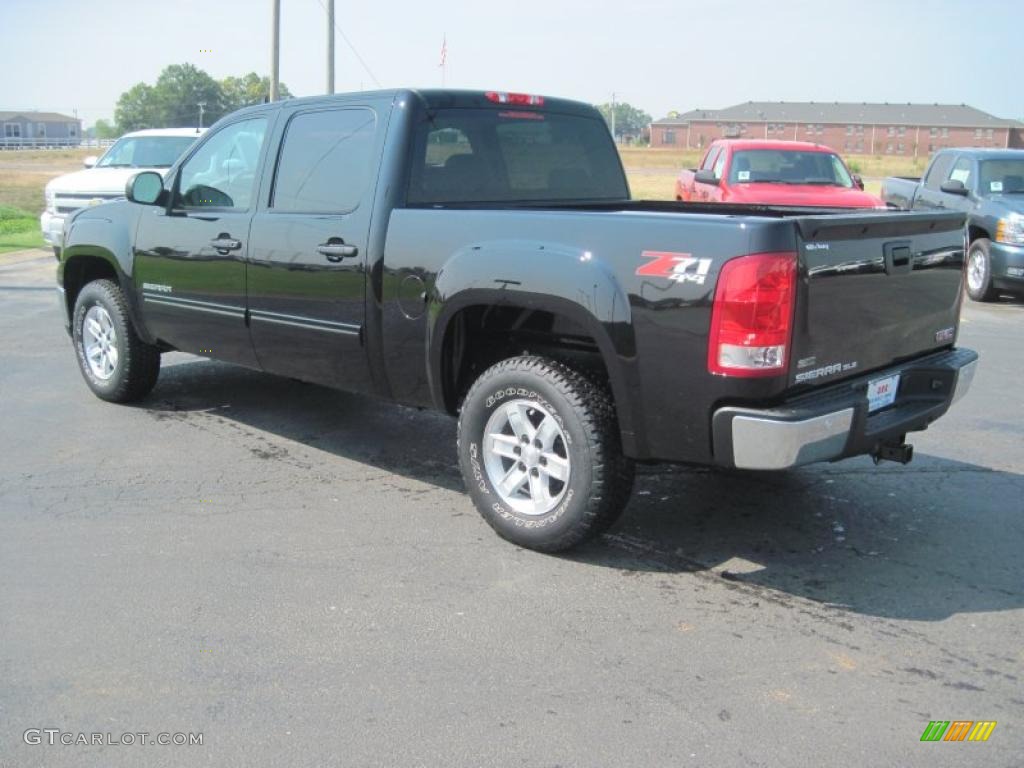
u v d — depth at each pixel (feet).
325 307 17.07
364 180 16.46
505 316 15.78
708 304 12.34
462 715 10.44
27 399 23.38
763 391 12.36
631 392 13.20
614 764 9.62
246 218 18.39
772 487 17.84
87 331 23.07
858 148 378.12
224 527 15.58
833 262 12.88
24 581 13.52
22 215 82.33
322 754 9.77
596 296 13.19
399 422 22.02
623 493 14.05
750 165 43.62
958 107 375.25
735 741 10.01
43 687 10.91
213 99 418.10
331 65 71.36
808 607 13.05
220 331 19.49
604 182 19.93
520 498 14.96
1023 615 12.88
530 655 11.71
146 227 20.74
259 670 11.30
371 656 11.64
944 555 14.83
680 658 11.67
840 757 9.77
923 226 14.56
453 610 12.84
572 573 14.03
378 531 15.52
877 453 14.84
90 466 18.52
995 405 23.86
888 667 11.51
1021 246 39.75
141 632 12.16
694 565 14.37
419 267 15.42
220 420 21.86
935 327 15.52
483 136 17.37
